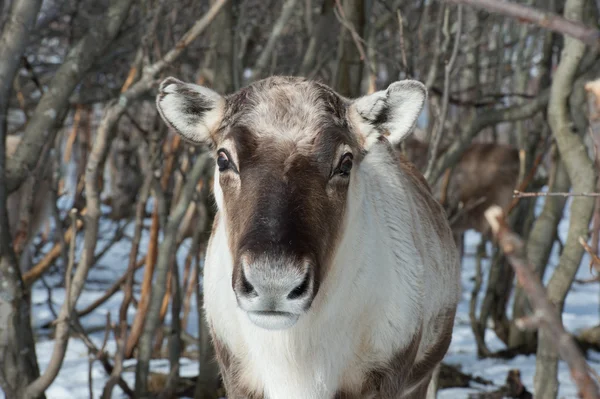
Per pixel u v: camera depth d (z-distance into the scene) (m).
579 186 10.32
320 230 5.80
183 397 13.16
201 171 12.55
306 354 6.69
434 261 8.02
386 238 7.13
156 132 13.19
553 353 10.28
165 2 12.01
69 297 10.55
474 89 16.05
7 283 10.22
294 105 6.22
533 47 19.84
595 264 4.75
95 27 10.85
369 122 6.87
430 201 8.85
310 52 13.77
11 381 10.28
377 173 7.50
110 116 10.71
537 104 13.53
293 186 5.80
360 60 12.86
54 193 12.13
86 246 10.95
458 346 16.66
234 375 7.20
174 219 12.47
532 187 17.88
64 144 33.41
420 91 6.84
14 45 10.12
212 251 7.48
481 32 16.45
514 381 12.84
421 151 21.75
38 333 16.55
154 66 10.67
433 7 18.86
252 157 5.97
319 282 5.73
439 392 12.93
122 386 12.37
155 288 12.30
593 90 3.08
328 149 6.07
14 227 17.78
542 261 13.66
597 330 16.11
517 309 16.11
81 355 14.95
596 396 2.39
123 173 25.31
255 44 17.72
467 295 21.73
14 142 16.98
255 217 5.61
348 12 12.71
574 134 10.37
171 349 13.03
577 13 9.88
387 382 7.07
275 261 5.37
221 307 7.11
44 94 10.96
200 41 16.91
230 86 12.91
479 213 23.08
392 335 7.02
